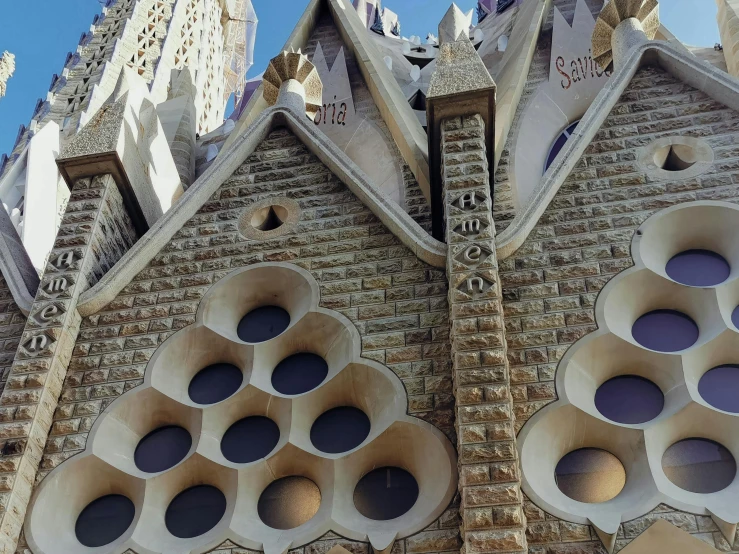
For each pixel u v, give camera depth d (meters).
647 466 12.58
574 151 16.45
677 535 11.68
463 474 11.93
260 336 15.55
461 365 13.00
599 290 14.42
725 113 16.94
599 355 13.79
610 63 20.52
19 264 17.36
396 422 13.24
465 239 14.65
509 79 22.59
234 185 17.66
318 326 14.93
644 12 20.17
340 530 12.46
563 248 15.09
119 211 17.52
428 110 16.36
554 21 23.89
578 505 12.38
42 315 15.16
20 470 13.32
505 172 19.52
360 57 24.39
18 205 22.50
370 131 22.06
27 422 13.78
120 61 33.66
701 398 13.36
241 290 15.87
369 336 14.45
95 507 13.78
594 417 13.04
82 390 14.63
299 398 14.17
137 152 18.64
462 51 17.20
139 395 14.47
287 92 20.02
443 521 12.18
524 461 12.62
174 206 17.00
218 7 42.88
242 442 14.23
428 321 14.41
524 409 13.16
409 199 19.11
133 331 15.38
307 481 13.62
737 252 14.98
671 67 17.92
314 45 26.52
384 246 15.77
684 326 14.50
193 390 14.98
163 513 13.49
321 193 17.09
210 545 12.62
